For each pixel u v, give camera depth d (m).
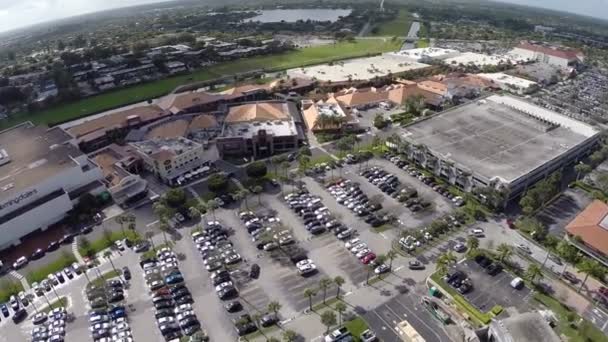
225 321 120.62
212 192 185.62
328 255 145.75
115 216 172.38
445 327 116.62
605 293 125.12
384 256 138.00
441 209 170.88
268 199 180.38
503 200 164.25
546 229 156.12
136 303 128.75
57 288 136.00
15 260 151.38
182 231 161.38
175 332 118.12
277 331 116.62
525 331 101.62
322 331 116.25
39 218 164.62
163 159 191.62
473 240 138.50
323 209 170.00
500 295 125.62
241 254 147.50
